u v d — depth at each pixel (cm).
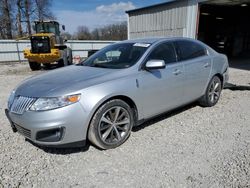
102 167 285
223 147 328
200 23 2131
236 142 342
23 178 265
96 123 304
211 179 259
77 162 296
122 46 418
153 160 297
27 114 286
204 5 1574
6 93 682
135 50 385
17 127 312
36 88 308
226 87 674
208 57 477
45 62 1370
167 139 353
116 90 314
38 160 300
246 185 248
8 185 253
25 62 2031
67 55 1552
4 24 4009
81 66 404
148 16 1589
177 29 1390
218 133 373
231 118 438
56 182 259
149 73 357
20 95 310
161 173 271
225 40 2205
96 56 432
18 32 4128
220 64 506
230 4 1528
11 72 1298
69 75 344
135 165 288
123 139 338
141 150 322
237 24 2073
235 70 1135
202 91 468
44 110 279
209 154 309
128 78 333
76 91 289
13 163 293
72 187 250
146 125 404
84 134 296
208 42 2253
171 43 416
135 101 341
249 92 633
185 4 1309
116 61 380
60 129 282
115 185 252
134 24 1728
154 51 381
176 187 247
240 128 392
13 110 307
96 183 256
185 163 290
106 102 311
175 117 441
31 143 342
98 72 344
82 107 289
